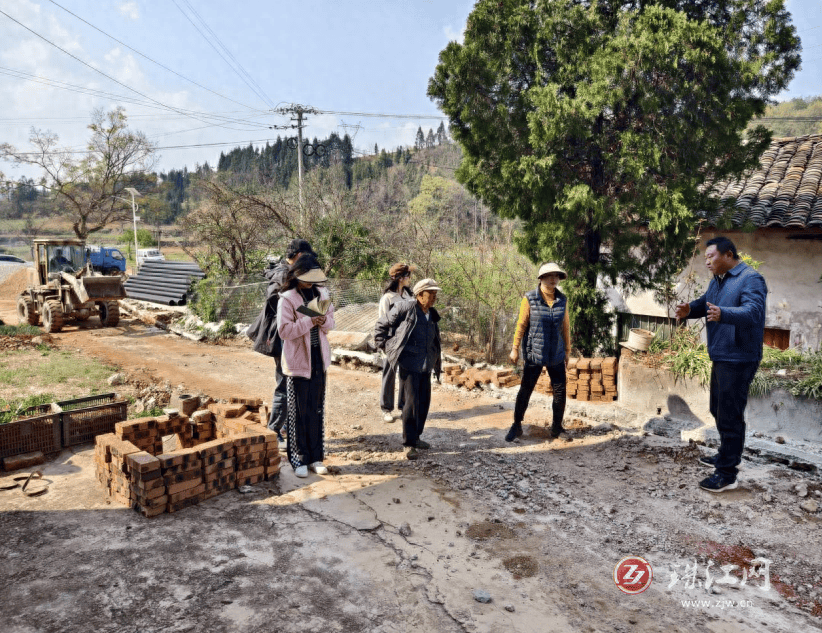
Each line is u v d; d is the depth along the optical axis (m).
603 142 7.41
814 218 8.26
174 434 5.54
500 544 3.91
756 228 8.35
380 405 6.88
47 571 3.31
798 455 5.25
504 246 10.10
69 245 15.88
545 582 3.47
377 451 5.79
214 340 12.54
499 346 9.70
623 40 6.86
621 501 4.68
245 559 3.54
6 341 11.53
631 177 7.44
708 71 6.74
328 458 5.52
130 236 58.12
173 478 4.12
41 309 14.32
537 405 7.45
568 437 6.21
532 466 5.41
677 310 5.03
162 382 8.64
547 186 7.54
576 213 7.52
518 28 7.57
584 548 3.91
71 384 8.30
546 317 5.91
